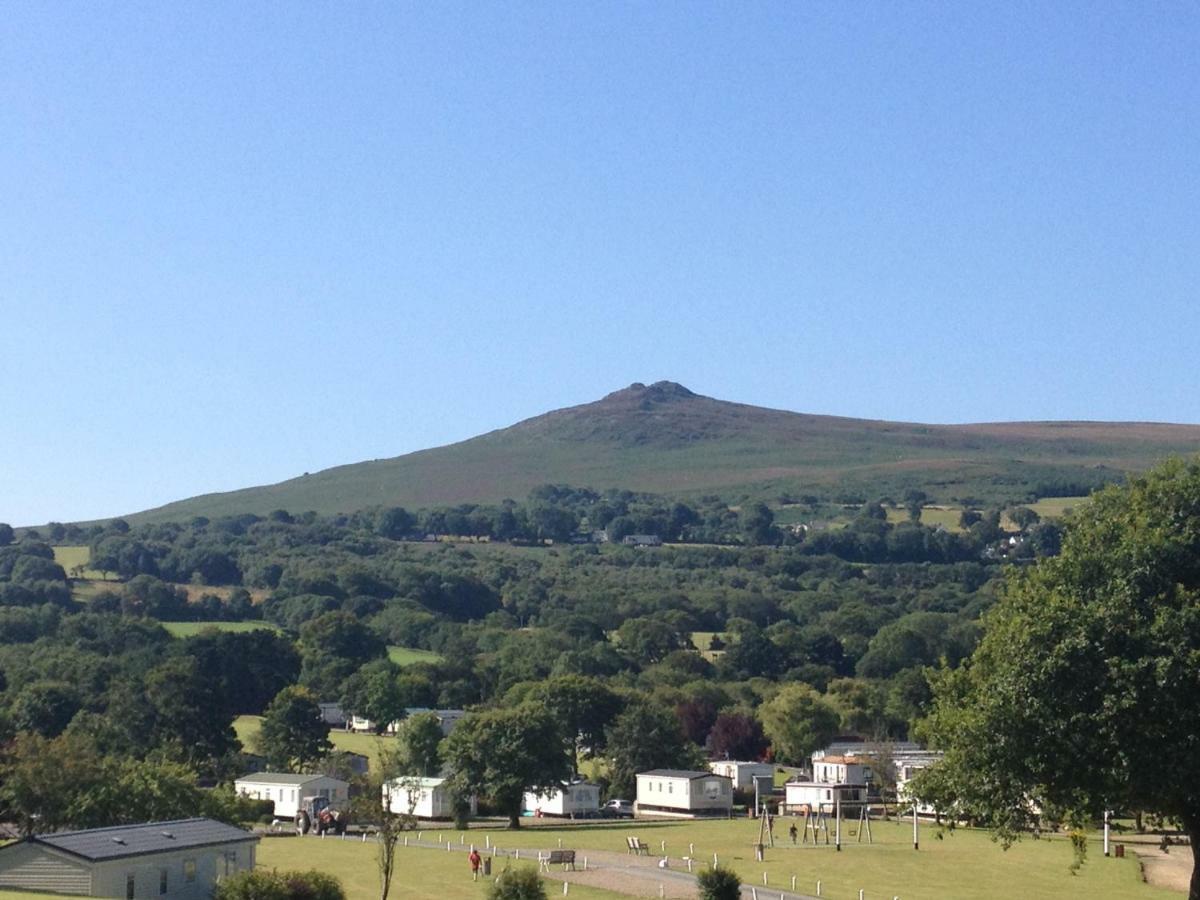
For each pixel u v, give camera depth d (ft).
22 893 200.85
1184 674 147.64
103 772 309.22
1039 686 153.17
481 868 289.12
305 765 520.83
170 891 220.23
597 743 565.94
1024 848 347.15
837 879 284.82
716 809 474.90
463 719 451.94
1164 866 312.71
